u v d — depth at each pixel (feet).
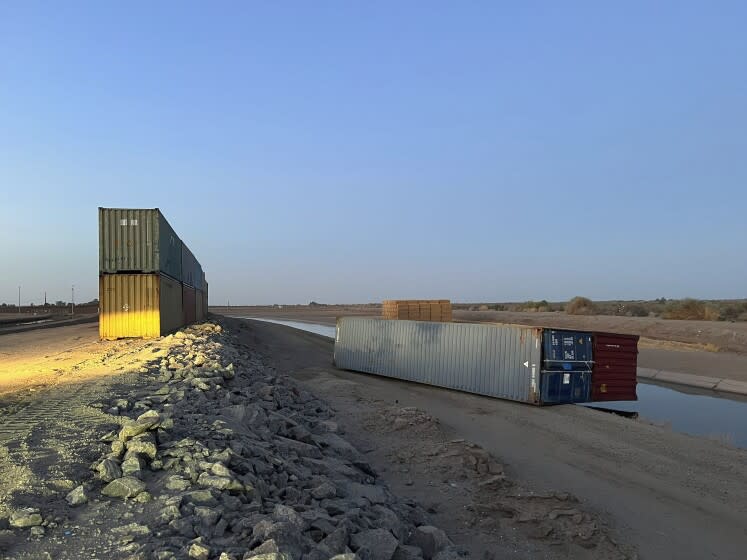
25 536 16.56
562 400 70.38
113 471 21.53
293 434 38.29
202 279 188.34
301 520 18.78
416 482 36.88
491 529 29.68
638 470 42.65
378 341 95.45
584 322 230.07
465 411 64.49
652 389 99.14
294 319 366.02
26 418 31.40
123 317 87.71
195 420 31.63
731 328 165.48
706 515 34.09
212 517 18.25
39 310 409.08
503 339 73.87
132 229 88.12
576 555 27.43
